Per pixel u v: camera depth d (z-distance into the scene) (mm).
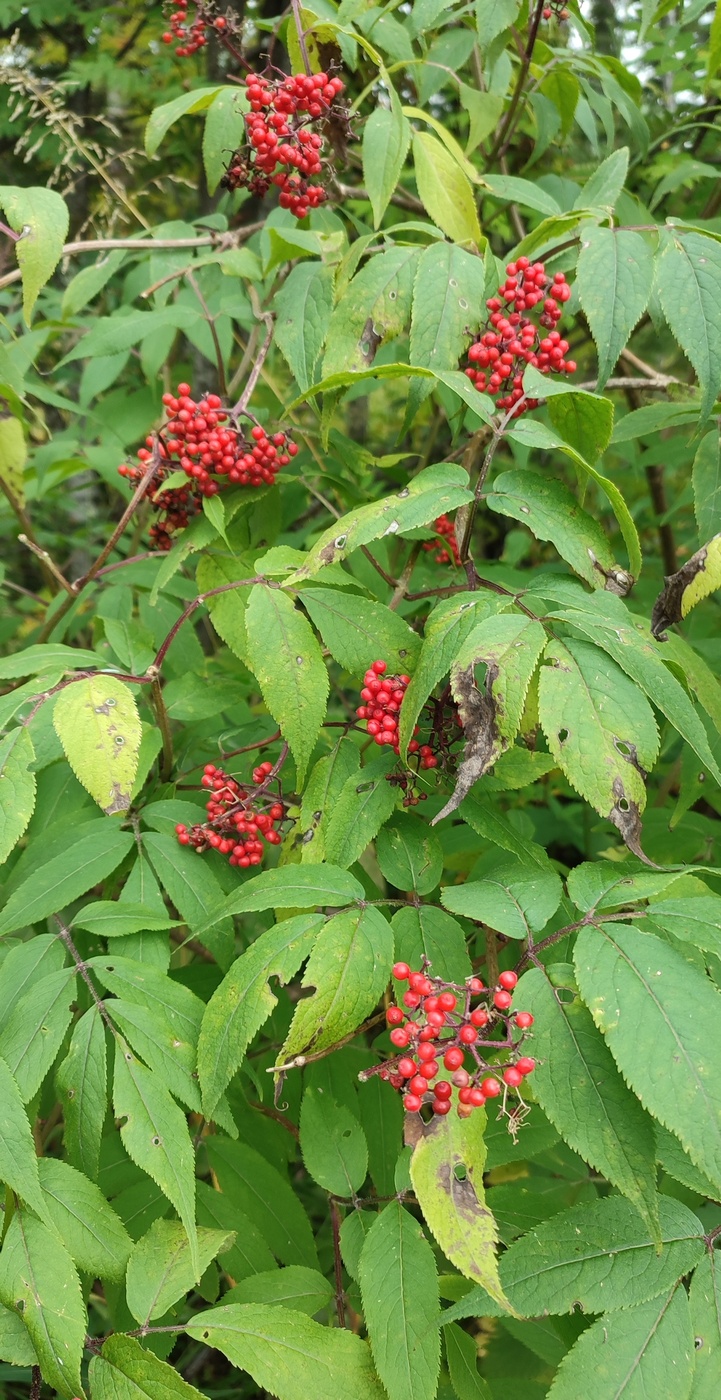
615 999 495
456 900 570
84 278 929
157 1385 511
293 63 870
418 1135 505
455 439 871
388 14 947
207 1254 564
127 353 1113
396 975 533
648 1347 502
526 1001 520
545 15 955
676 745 1196
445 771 652
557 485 624
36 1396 571
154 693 732
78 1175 557
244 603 756
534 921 553
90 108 2260
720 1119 461
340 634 659
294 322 764
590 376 1567
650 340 1703
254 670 643
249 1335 548
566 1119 493
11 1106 531
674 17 1587
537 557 1819
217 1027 556
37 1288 523
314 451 981
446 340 689
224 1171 723
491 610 581
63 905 623
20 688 638
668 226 699
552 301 700
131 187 2070
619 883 552
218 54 1883
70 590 865
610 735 532
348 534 598
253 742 933
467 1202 490
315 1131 641
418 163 790
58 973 592
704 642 952
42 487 1244
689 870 538
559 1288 517
